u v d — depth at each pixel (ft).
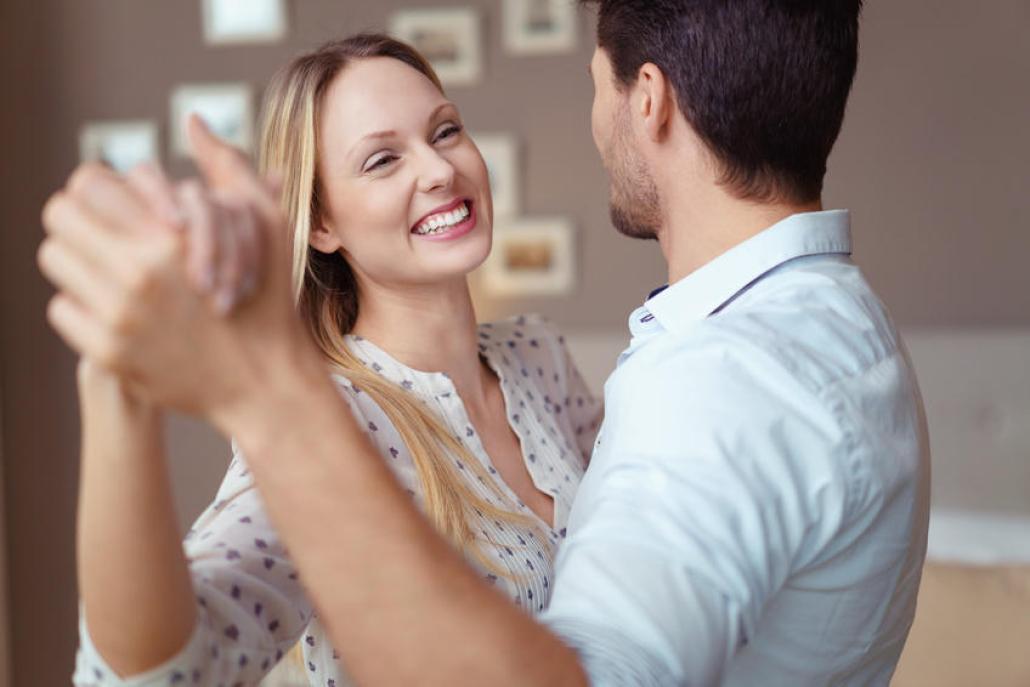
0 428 13.57
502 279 12.65
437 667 2.29
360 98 4.54
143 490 2.34
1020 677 8.09
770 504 2.73
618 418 2.93
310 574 2.30
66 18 13.15
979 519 11.14
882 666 3.43
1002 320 11.74
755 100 3.34
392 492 2.30
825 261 3.44
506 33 12.46
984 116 11.66
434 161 4.51
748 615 2.64
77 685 2.54
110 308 1.97
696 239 3.51
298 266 4.58
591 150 12.42
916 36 11.72
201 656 2.55
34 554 13.69
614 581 2.48
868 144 11.90
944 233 11.80
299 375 2.21
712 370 2.86
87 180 2.01
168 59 13.01
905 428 3.17
